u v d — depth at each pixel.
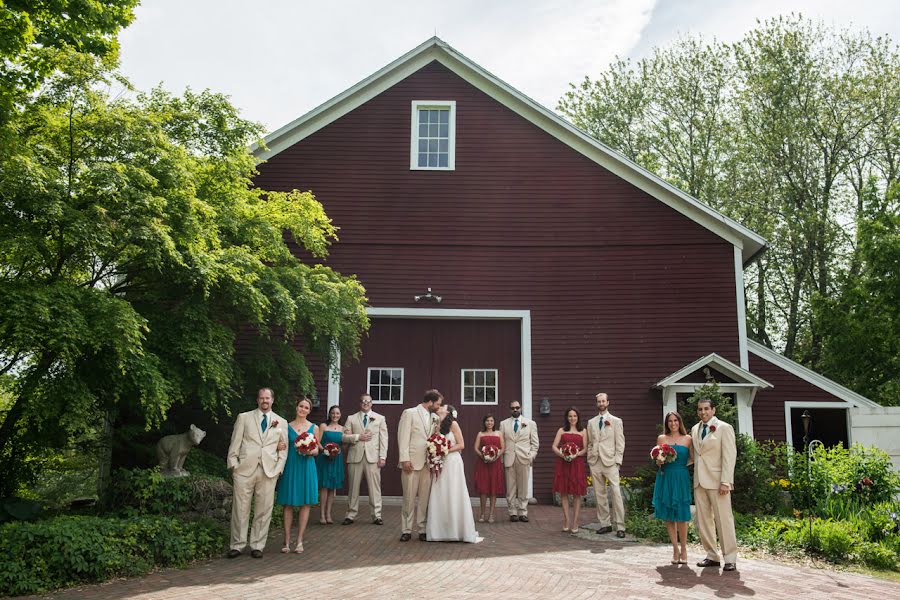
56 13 9.75
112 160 9.46
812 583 8.24
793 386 15.78
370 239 16.09
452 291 15.96
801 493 12.86
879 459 13.09
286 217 12.85
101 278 10.24
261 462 9.18
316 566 8.59
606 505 11.08
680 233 16.12
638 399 15.55
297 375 13.17
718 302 15.85
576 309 15.91
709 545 8.89
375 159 16.42
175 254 9.06
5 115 8.77
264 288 11.16
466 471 15.59
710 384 13.63
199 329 10.29
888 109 25.73
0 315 7.88
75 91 9.57
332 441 11.64
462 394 15.85
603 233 16.17
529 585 7.75
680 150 29.11
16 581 7.29
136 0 10.25
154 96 11.93
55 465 12.04
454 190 16.33
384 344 15.95
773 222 27.16
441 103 16.67
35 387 8.51
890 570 9.34
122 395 9.87
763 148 26.75
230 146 12.11
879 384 23.11
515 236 16.17
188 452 11.77
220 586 7.59
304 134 16.50
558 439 11.40
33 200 8.17
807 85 26.45
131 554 8.35
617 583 7.93
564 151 16.48
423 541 10.25
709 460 8.84
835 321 23.30
